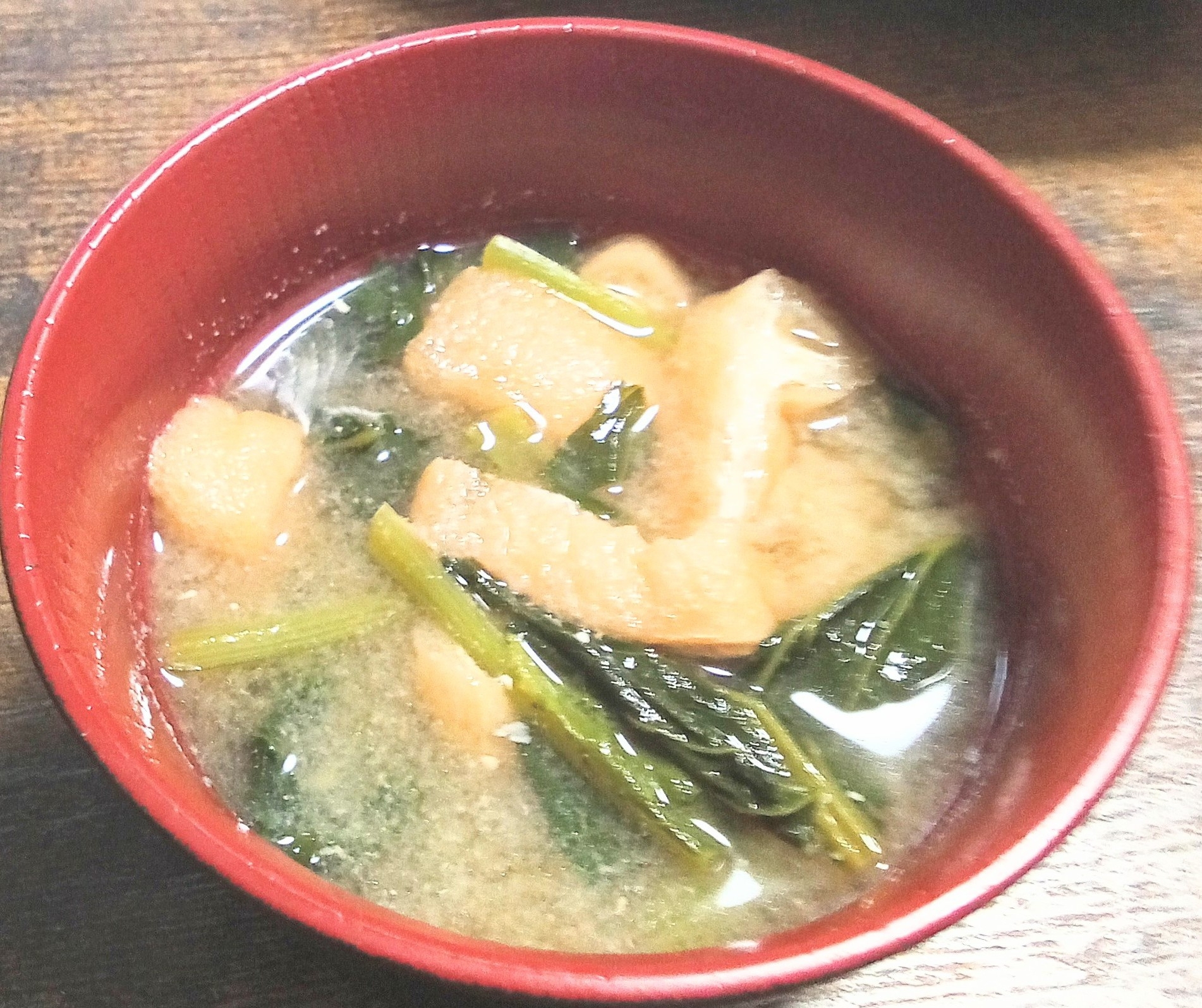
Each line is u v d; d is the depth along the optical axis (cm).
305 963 17
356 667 18
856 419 20
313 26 24
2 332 21
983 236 19
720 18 25
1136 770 18
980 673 19
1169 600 16
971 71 25
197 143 18
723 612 18
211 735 18
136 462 19
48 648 15
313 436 20
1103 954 17
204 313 19
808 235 21
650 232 22
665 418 20
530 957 14
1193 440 21
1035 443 19
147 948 17
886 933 14
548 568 18
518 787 17
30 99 23
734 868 17
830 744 18
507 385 20
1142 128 24
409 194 20
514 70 19
